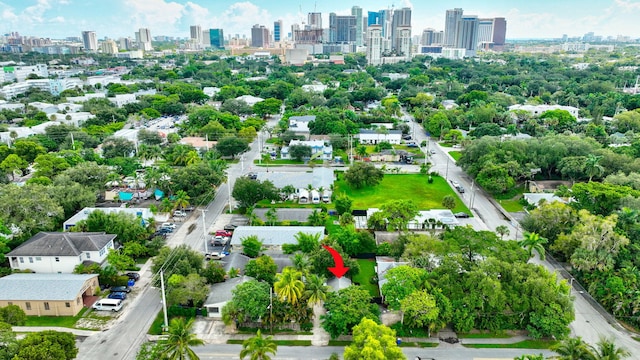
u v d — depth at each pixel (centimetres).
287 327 8162
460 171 17800
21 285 8594
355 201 14575
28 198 11106
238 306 7869
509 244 9131
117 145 18850
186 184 13800
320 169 16400
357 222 12700
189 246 10512
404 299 7775
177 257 9275
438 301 7881
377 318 7638
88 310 8638
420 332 8031
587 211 10688
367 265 10331
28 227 10838
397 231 11856
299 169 17925
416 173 17538
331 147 19450
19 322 7681
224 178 15325
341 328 7469
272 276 9094
